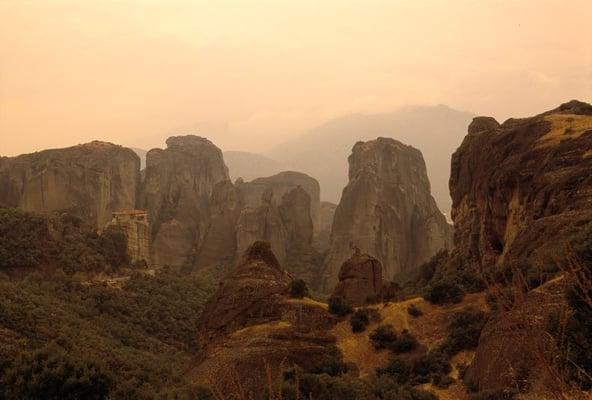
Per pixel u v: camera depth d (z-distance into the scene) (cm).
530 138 6050
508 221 5703
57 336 4662
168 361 5869
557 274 2519
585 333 1783
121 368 4091
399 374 3956
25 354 3384
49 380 3158
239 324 4806
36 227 9112
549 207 4919
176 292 9119
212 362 4325
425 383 3775
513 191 5738
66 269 8719
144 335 7162
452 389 3453
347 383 3341
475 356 3384
